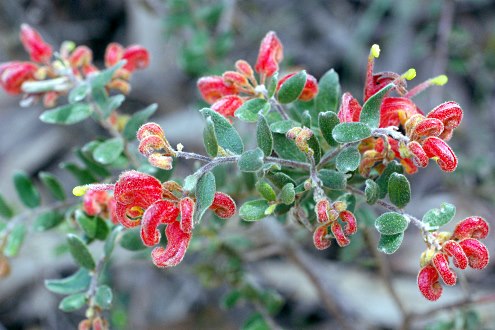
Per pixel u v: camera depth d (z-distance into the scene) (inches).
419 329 18.3
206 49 17.1
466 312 14.3
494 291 18.8
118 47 12.7
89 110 12.4
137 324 19.5
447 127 9.8
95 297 11.4
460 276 13.8
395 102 10.3
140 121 12.4
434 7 20.7
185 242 9.5
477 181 20.5
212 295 20.3
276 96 11.0
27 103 12.7
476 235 9.8
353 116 10.2
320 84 11.3
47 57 13.0
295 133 10.0
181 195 9.7
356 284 19.5
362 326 18.0
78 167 13.1
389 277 15.2
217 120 10.2
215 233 14.6
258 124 10.1
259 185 10.2
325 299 16.4
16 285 19.5
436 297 9.8
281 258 20.0
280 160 10.2
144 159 12.7
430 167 20.7
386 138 10.1
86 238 12.5
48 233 19.1
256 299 15.3
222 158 9.8
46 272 19.2
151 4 18.8
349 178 10.9
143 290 20.1
